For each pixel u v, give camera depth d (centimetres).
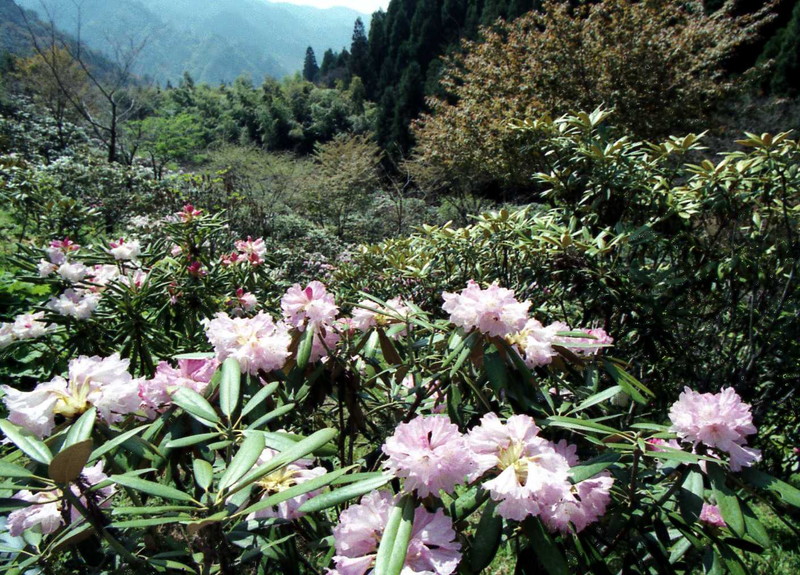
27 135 1369
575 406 153
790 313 268
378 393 200
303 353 145
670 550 141
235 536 107
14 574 106
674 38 1038
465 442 97
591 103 999
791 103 1243
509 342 144
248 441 102
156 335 283
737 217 275
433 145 1227
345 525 94
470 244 311
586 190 302
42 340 277
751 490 113
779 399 271
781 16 1816
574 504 110
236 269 388
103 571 118
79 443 84
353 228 1263
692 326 283
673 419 116
